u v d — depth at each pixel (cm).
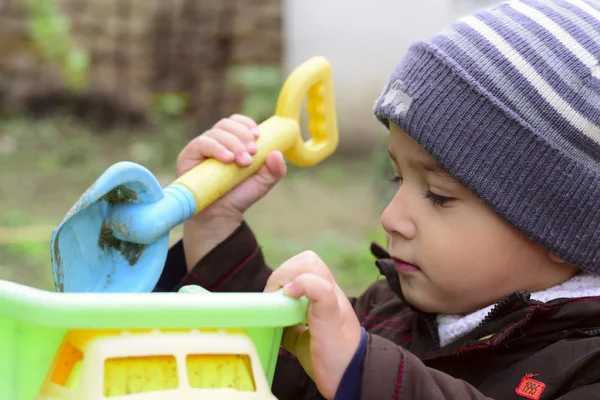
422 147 146
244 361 105
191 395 98
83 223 121
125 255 127
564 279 147
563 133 141
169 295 99
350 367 114
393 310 175
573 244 142
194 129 769
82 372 96
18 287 96
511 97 142
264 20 764
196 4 778
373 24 709
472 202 144
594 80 142
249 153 154
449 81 145
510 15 152
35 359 99
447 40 150
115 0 778
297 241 496
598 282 146
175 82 788
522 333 141
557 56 144
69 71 750
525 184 141
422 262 147
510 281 146
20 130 723
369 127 724
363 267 446
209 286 168
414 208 148
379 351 117
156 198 126
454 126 143
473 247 144
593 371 132
